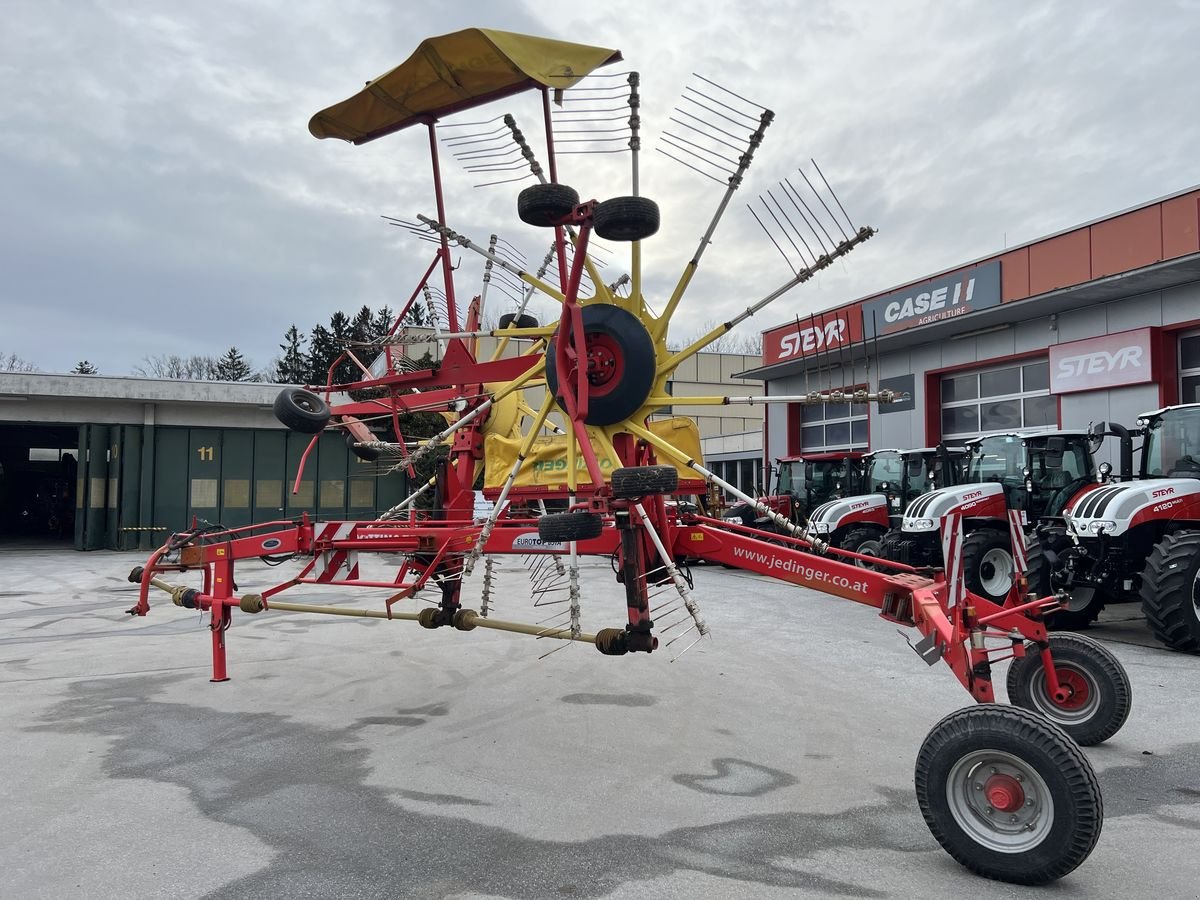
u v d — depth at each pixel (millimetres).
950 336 16766
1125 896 3135
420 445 5910
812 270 4246
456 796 4168
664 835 3686
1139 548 8523
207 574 6992
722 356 27078
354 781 4398
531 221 4363
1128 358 13266
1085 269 14008
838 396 4367
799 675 6879
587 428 4707
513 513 6172
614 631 4465
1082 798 3084
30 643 8656
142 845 3592
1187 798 4129
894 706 5895
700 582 14062
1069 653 4934
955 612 3877
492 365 5637
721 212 4457
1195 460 8891
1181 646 7703
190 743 5086
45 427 25641
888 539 12234
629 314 4547
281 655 7859
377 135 6020
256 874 3311
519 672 7031
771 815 3914
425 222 4609
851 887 3197
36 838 3674
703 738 5145
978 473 11680
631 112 4566
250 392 22266
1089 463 10461
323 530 6305
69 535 28234
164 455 22047
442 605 6062
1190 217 12508
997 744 3238
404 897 3121
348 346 6961
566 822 3834
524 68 4559
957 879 3273
